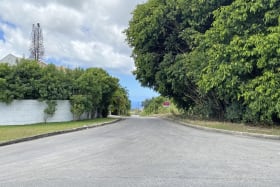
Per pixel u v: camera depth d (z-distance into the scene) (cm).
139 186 568
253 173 661
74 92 2931
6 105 2356
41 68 2616
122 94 5972
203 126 2067
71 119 2947
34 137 1483
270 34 1633
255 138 1411
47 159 873
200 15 2562
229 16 1867
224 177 628
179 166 741
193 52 2456
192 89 2972
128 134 1631
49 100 2625
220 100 2661
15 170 726
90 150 1033
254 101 1800
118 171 695
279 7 1717
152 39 3011
